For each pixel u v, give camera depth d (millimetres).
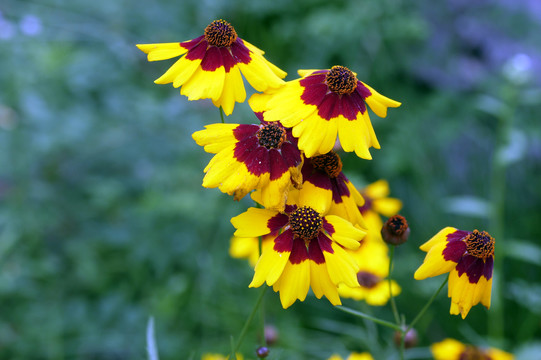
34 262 3338
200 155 3750
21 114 3553
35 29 3721
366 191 2309
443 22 5035
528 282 3820
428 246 1466
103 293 3375
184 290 3221
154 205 3389
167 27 4324
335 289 1357
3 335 3029
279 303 3209
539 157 4418
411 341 2201
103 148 3781
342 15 4152
